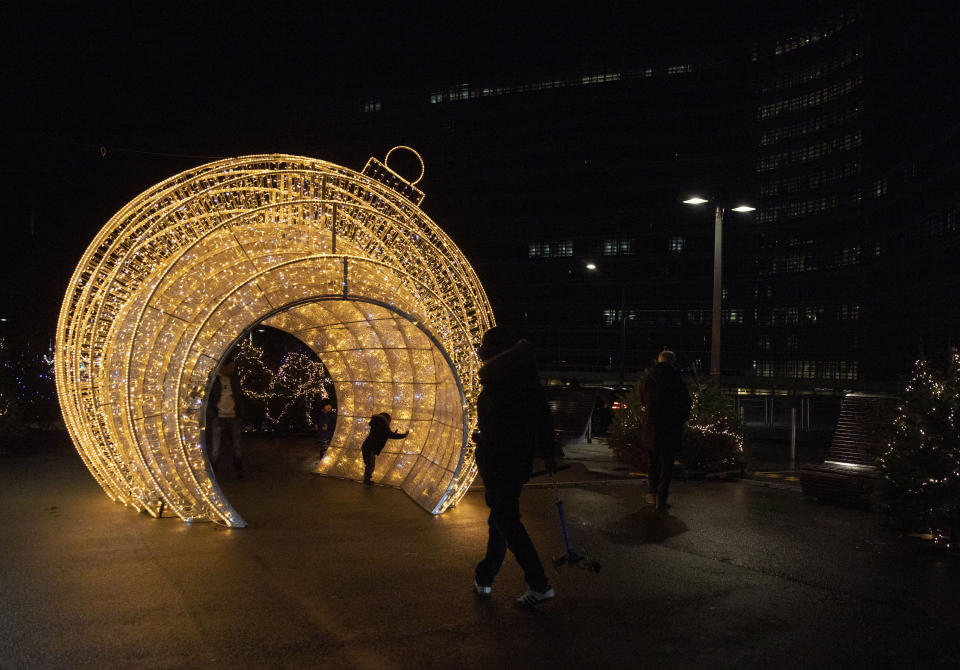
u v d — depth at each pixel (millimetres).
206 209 9039
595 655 4375
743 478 11797
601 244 84500
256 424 16750
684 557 6609
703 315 79250
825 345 70562
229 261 8633
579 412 17422
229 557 6332
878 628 4902
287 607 5090
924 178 54500
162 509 8016
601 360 83812
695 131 80688
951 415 7301
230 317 7750
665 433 8758
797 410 26359
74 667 4059
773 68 75750
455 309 9398
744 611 5188
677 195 81062
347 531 7391
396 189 9664
